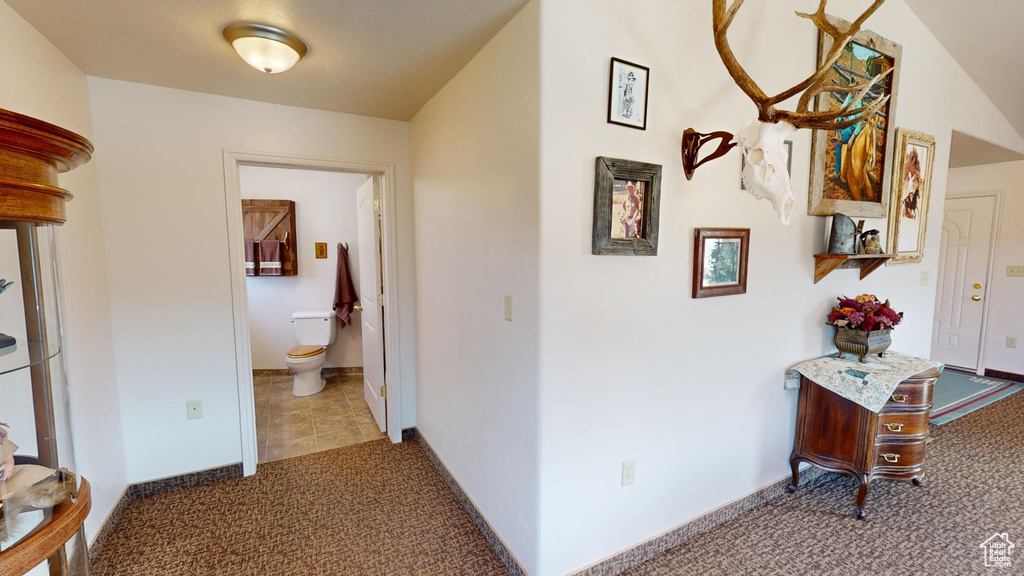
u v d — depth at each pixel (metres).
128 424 2.30
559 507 1.64
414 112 2.67
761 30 1.97
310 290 4.48
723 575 1.79
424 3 1.49
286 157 2.54
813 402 2.29
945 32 2.73
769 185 1.39
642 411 1.81
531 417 1.60
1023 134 3.76
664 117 1.71
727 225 1.96
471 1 1.48
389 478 2.56
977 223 4.50
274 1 1.48
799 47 2.12
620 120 1.60
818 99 2.20
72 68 1.93
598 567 1.76
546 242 1.50
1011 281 4.30
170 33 1.69
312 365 3.93
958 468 2.65
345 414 3.55
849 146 2.37
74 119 1.94
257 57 1.72
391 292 2.90
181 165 2.31
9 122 0.84
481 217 1.92
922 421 2.18
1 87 1.45
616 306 1.69
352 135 2.71
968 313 4.61
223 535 2.05
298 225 4.39
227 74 2.08
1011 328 4.32
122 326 2.25
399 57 1.92
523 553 1.71
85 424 1.88
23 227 1.10
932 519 2.15
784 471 2.39
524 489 1.68
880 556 1.89
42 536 0.96
